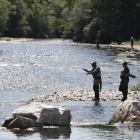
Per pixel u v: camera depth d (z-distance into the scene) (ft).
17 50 365.40
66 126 68.90
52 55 308.40
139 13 566.36
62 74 184.55
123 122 71.92
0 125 70.59
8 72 188.55
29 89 134.62
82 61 256.52
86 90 123.85
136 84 143.74
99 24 558.56
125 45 481.46
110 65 228.84
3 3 654.94
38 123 68.18
